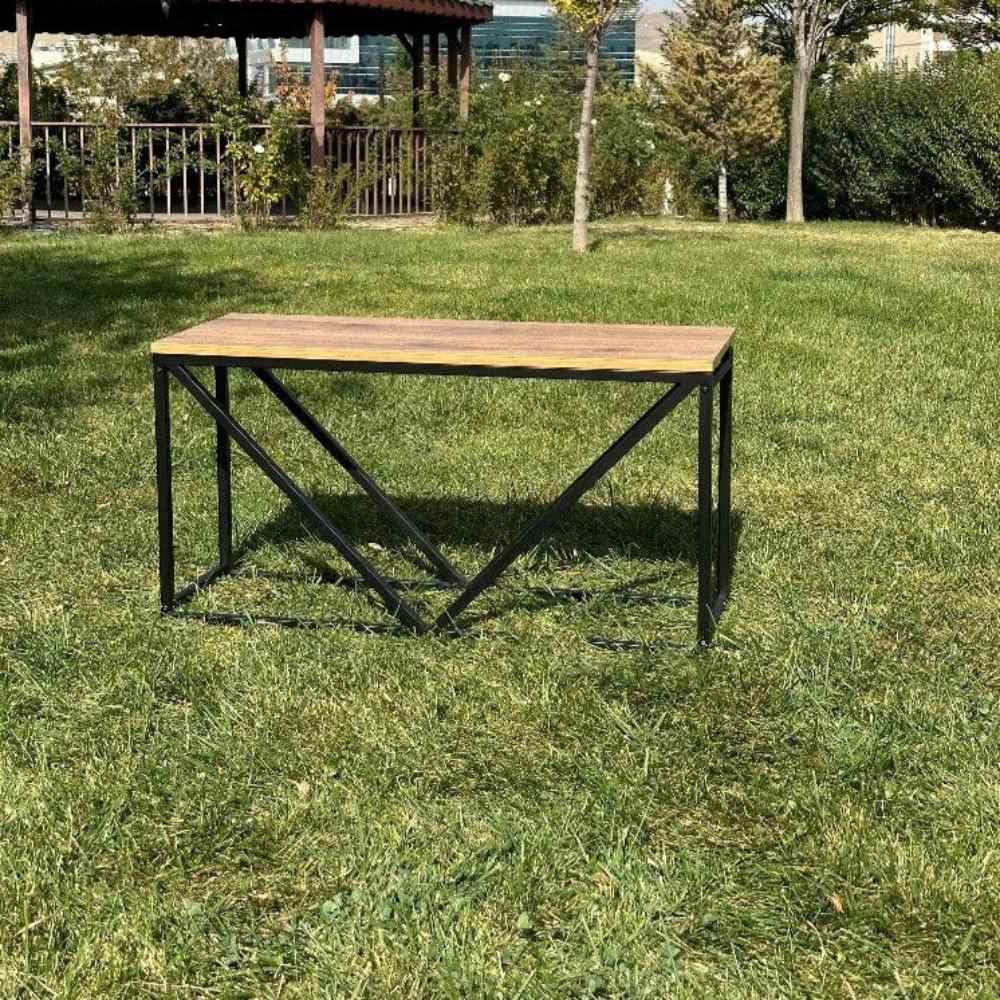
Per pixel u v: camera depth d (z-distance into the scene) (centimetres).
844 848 293
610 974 255
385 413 671
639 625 419
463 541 498
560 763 332
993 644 403
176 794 318
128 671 379
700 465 385
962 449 618
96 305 932
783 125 1948
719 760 333
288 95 2267
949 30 2144
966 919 271
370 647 397
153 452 600
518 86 1888
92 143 1564
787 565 466
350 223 1656
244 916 275
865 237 1595
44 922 270
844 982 255
